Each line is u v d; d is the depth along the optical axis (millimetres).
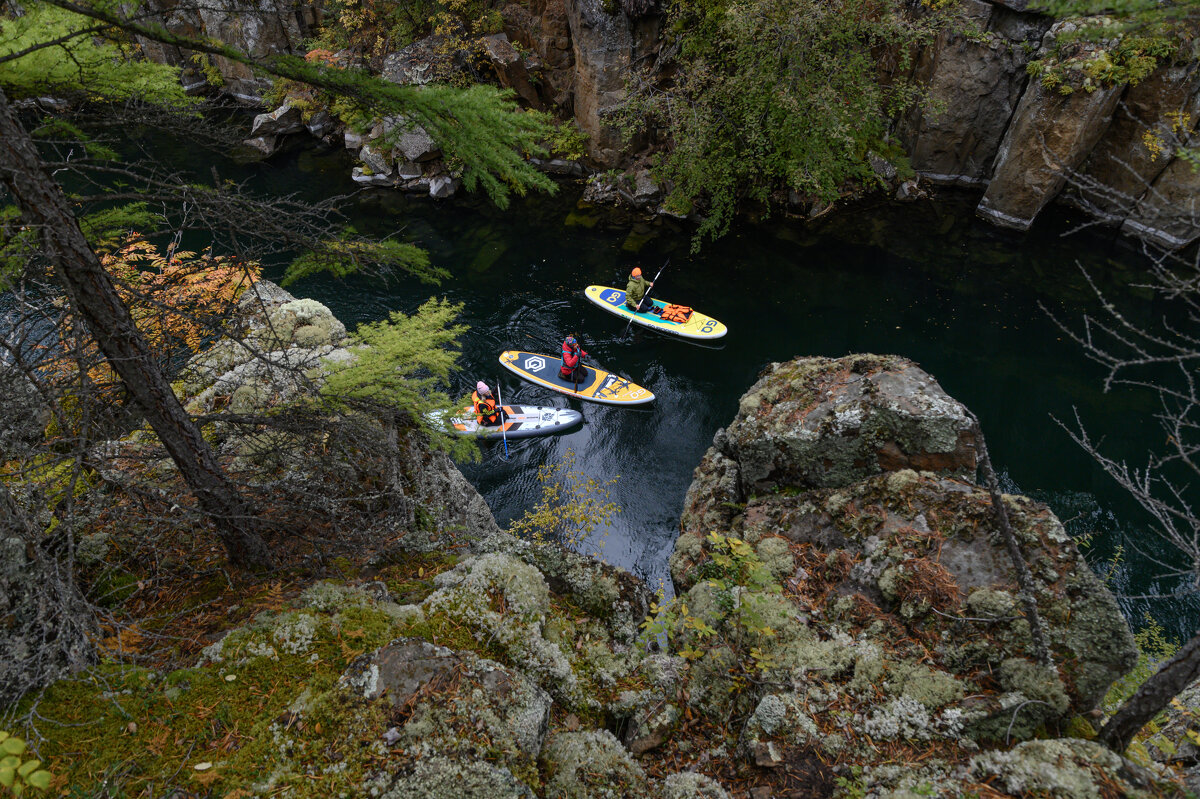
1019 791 3338
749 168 16844
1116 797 3221
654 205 18938
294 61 3309
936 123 17781
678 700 4496
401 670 3551
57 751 3119
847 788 3594
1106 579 8969
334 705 3391
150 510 4766
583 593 5270
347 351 6789
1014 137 16281
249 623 3984
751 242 17562
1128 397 12664
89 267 3332
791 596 4957
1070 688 3904
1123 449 11602
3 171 2914
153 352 4039
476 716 3387
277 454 5121
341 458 5281
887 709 3928
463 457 5707
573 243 17906
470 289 16203
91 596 4422
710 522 6598
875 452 5863
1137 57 13859
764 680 4348
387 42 21031
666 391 13586
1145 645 8164
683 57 17062
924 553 4672
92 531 4699
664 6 16719
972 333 14367
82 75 3404
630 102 17359
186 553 4914
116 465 4613
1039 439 11898
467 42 19734
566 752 3797
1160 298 14812
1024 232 17109
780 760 3822
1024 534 4461
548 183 3855
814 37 14852
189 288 5723
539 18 19266
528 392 13578
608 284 16391
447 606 4301
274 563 4844
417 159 19516
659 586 9773
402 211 19312
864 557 4949
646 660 4734
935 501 4926
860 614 4633
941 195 18688
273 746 3227
